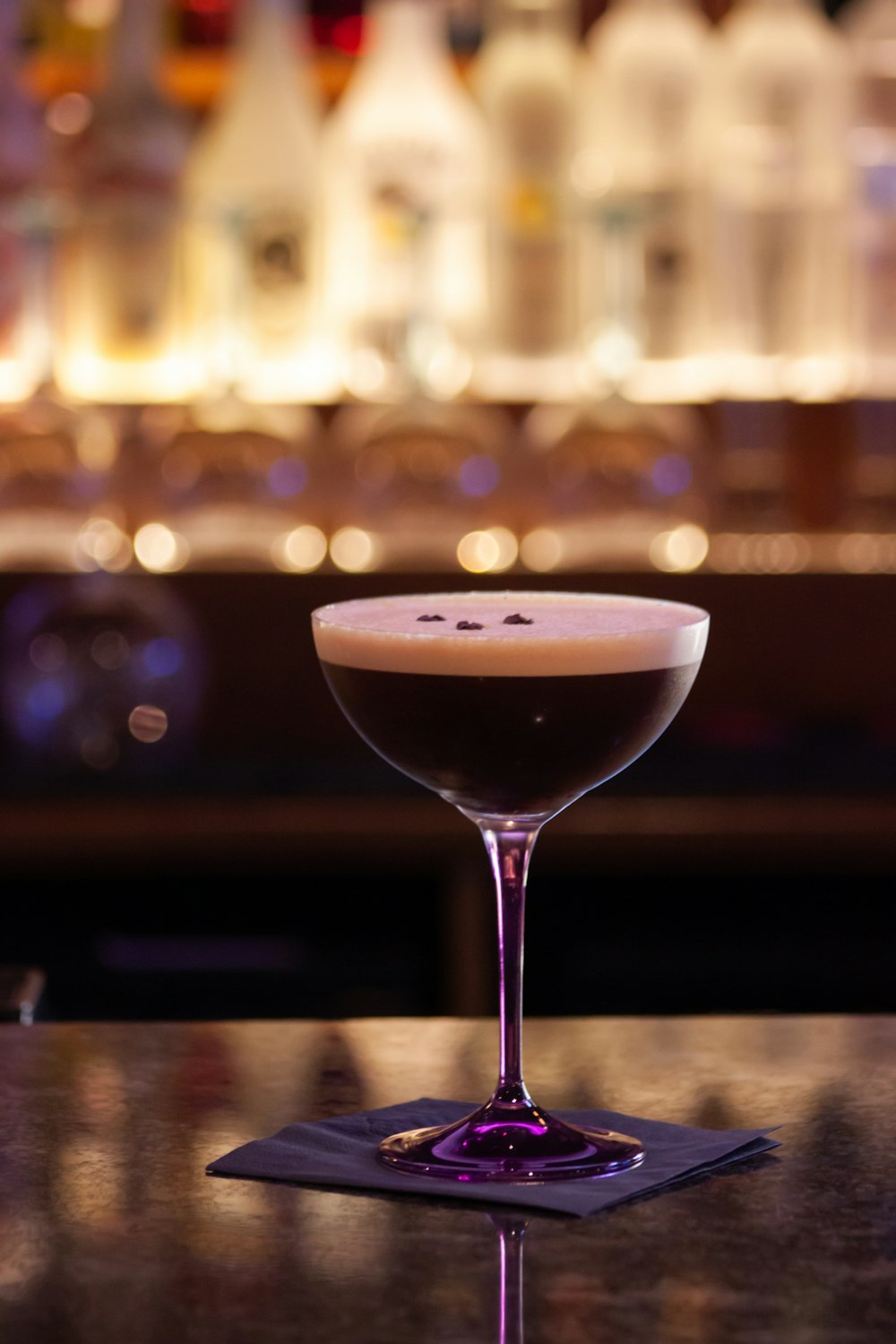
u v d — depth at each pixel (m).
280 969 1.79
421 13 1.87
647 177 1.86
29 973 1.16
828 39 1.89
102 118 1.84
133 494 1.89
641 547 1.81
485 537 1.84
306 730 1.92
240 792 1.74
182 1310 0.79
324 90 2.02
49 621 1.78
